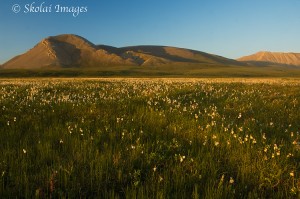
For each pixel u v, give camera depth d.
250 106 12.70
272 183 5.14
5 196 4.60
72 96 14.68
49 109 11.05
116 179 5.18
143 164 5.77
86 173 5.31
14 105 11.83
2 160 5.65
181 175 5.17
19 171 5.24
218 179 5.18
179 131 7.97
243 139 7.21
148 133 7.74
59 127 8.06
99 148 6.50
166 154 6.25
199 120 9.20
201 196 4.56
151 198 4.53
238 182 5.15
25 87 20.64
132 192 4.60
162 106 11.98
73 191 4.76
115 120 9.20
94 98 14.25
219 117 9.79
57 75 187.00
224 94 16.59
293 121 9.96
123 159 5.90
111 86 22.19
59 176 5.11
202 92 17.28
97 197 4.58
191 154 6.20
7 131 7.64
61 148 6.56
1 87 20.64
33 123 8.60
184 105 12.58
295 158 6.27
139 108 11.31
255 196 4.64
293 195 4.77
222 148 6.59
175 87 20.36
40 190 4.66
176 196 4.52
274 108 12.51
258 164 5.73
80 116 9.81
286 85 24.08
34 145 6.54
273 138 7.52
